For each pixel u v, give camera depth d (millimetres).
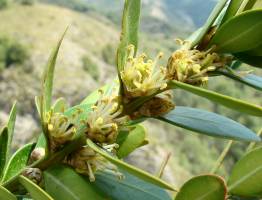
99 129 85
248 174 97
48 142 85
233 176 98
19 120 2883
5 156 95
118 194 85
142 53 87
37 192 75
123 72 86
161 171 110
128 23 86
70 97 3285
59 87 3291
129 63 86
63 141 85
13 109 101
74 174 85
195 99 2273
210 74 88
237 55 89
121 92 87
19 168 100
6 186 86
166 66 87
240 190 98
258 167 96
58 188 84
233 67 102
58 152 86
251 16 83
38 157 93
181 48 88
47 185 84
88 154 85
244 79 87
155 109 87
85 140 85
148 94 86
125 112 87
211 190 81
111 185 85
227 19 90
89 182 85
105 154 74
